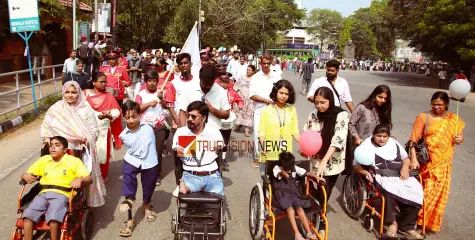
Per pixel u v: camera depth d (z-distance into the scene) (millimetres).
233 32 35281
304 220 4316
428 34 29094
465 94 5078
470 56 25531
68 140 4832
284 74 41125
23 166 6977
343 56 79438
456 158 8711
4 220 5008
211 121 5496
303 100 16266
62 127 4871
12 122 9586
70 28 19719
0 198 5656
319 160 5141
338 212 5785
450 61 32906
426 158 5176
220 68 9359
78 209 4398
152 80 6375
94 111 5621
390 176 5020
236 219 5375
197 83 5641
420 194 4871
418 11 30688
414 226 4953
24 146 8195
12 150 7902
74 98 5125
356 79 34812
